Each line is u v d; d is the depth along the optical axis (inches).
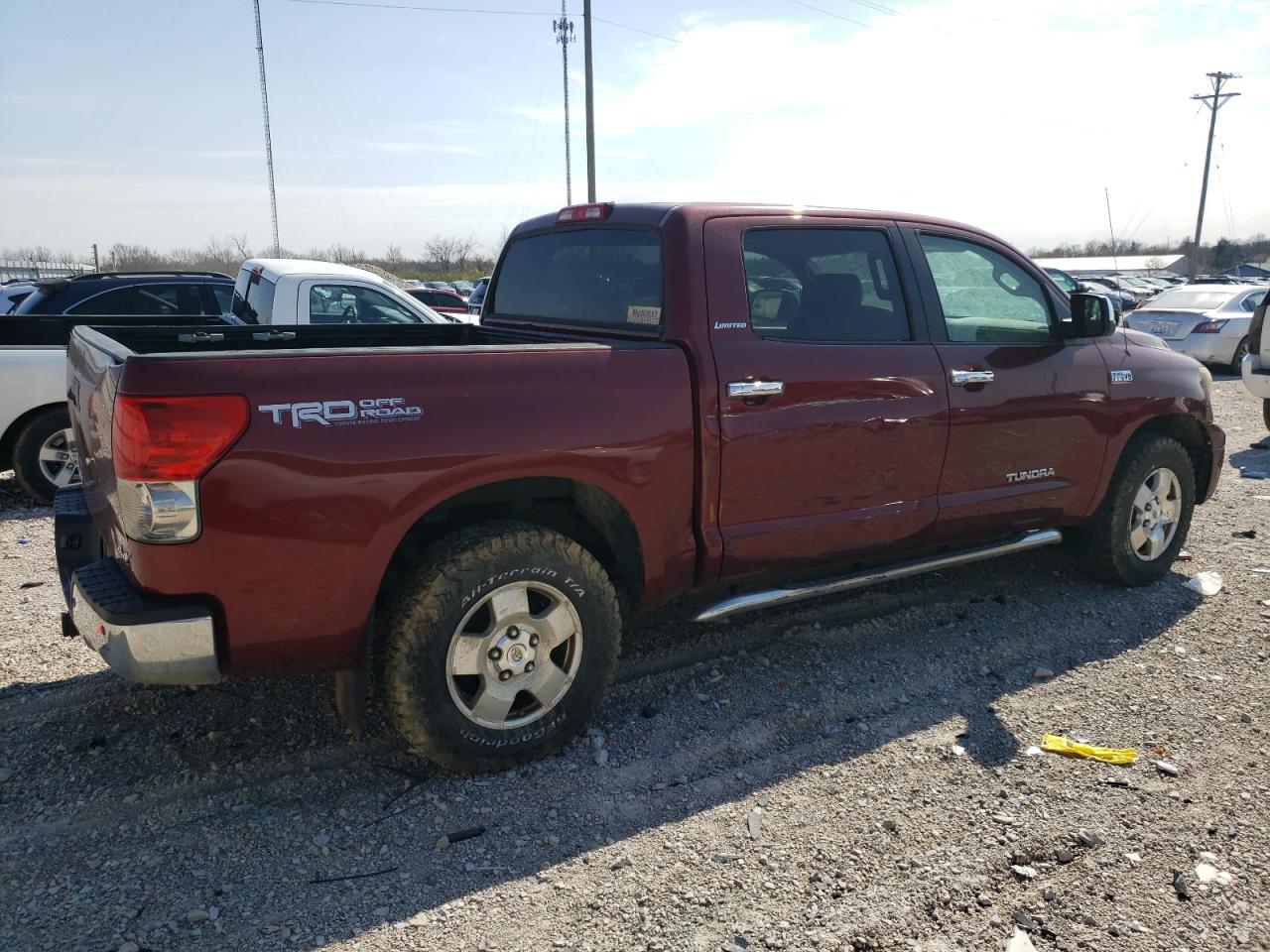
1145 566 206.4
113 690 157.5
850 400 156.7
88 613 114.8
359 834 119.7
